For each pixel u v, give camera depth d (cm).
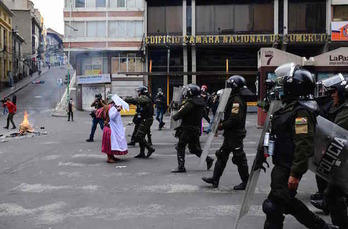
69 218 507
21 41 6881
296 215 372
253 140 1294
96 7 3697
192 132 780
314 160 367
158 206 555
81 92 3738
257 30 3591
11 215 523
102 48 3688
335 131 360
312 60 1639
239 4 3600
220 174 657
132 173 788
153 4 3678
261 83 1628
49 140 1406
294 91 356
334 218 418
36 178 753
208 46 3584
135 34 3684
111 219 501
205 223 481
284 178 356
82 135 1591
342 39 3366
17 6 7838
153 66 3706
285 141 356
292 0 3519
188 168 837
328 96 517
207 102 1520
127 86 3694
